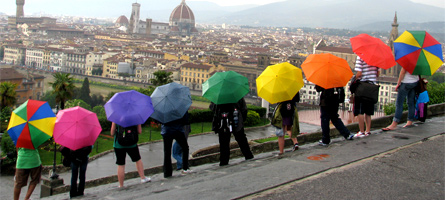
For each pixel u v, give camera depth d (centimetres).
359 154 1271
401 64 1575
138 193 1104
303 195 924
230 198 922
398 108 1644
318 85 1477
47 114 1427
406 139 1469
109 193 1169
